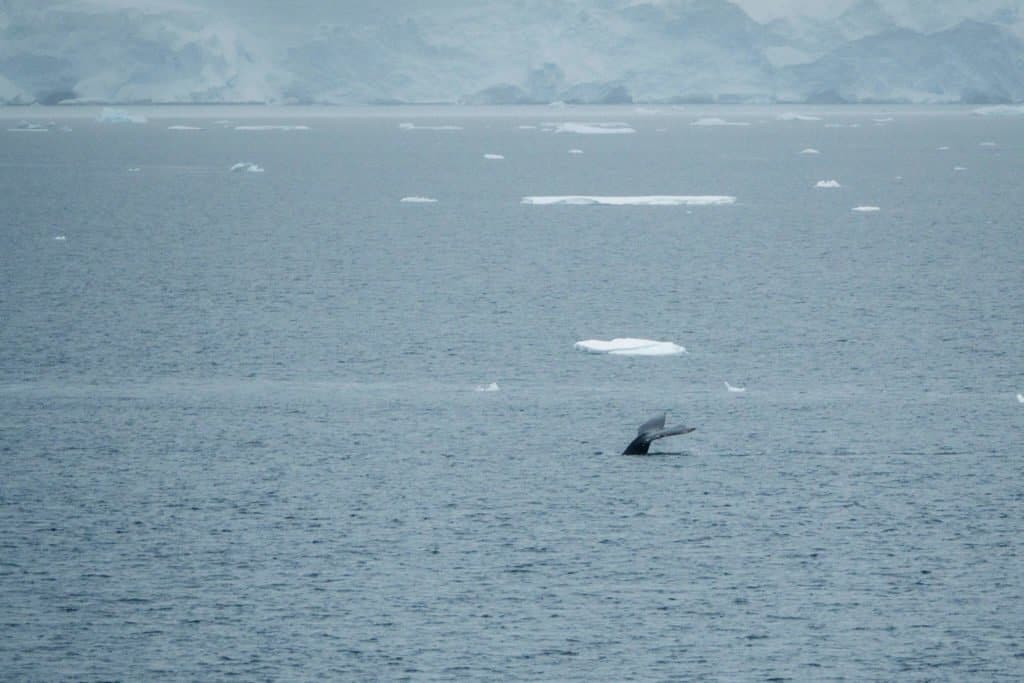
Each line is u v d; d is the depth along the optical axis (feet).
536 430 511.81
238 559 380.78
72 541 394.11
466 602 352.69
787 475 455.63
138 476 453.99
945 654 325.01
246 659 322.14
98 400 554.46
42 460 471.21
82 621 341.62
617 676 313.94
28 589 360.28
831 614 345.92
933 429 511.40
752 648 327.67
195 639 331.98
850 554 384.27
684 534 400.26
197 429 511.40
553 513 417.90
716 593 358.02
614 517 414.00
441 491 438.81
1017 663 320.91
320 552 386.11
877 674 315.58
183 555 383.65
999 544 391.86
